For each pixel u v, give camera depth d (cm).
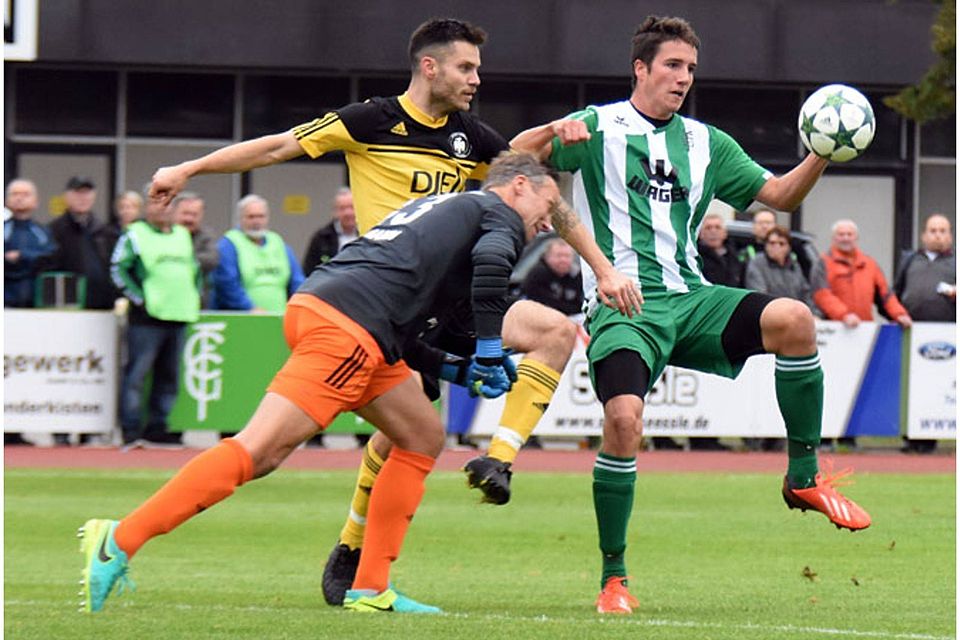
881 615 2164
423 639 1850
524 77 6462
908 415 4962
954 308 5003
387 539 2120
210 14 6219
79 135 6644
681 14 6341
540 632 1912
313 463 4494
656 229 2283
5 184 6612
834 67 6394
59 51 6184
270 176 6725
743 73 6366
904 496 3838
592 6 6322
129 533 1842
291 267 4784
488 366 1944
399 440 2092
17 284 4716
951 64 5588
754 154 6831
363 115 2234
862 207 6919
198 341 4684
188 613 2089
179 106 6675
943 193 6944
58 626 1956
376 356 1912
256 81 6694
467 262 1970
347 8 6244
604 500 2200
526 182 1994
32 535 3058
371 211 2258
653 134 2300
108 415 4756
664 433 4888
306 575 2619
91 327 4731
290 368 1898
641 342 2225
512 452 2181
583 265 2305
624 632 1923
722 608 2230
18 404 4700
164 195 2131
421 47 2242
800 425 2283
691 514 3475
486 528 3247
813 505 2298
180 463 4347
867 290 4969
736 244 5275
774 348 2255
